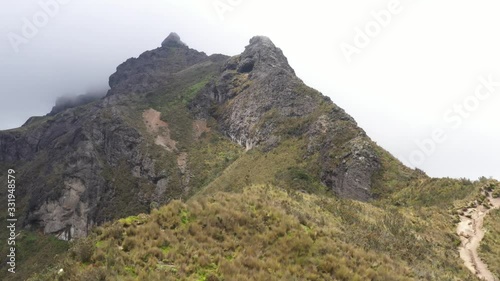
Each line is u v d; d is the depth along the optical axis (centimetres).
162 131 13850
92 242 1470
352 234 2067
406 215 3462
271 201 2236
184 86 16762
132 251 1462
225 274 1410
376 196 5806
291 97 10925
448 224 3316
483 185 4225
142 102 15800
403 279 1570
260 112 11612
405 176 6147
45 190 13050
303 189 6209
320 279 1470
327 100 10025
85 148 13350
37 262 10819
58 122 18812
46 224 12325
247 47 16075
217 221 1755
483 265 2517
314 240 1752
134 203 11638
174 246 1540
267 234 1722
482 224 3312
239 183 7581
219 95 14662
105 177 12731
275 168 7775
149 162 12462
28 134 18775
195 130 13850
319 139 8088
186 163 12175
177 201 1859
